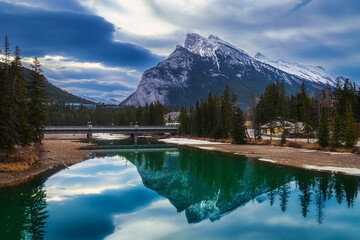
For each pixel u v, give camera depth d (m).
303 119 99.88
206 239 16.53
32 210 22.25
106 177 36.50
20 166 36.69
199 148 76.94
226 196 27.47
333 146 59.22
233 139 86.94
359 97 87.62
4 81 40.03
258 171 39.81
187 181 34.84
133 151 72.69
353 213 21.61
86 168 43.28
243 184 32.62
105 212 21.94
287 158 50.38
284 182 32.66
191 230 18.14
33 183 31.23
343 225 18.98
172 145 89.75
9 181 31.62
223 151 66.62
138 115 167.25
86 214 21.41
